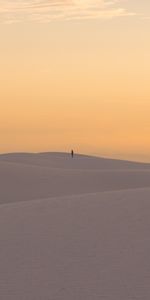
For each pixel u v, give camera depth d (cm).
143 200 1702
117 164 8762
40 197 4062
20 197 4034
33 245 1335
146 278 1060
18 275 1129
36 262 1205
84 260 1192
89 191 4356
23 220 1611
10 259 1241
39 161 8425
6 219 1648
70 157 9325
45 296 1005
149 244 1266
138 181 4825
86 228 1448
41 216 1639
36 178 4650
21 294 1021
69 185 4528
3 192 4153
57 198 1952
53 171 5112
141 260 1165
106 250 1248
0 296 1016
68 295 1000
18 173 4753
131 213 1552
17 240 1392
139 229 1389
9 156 8831
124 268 1123
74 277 1093
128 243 1286
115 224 1456
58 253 1256
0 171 4775
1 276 1130
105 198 1809
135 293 988
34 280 1092
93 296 988
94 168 8131
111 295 987
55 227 1490
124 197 1788
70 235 1395
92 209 1655
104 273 1102
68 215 1612
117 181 4806
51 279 1091
